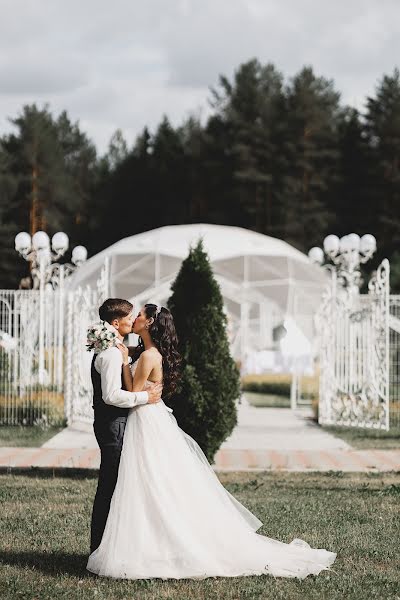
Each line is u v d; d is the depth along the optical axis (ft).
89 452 39.55
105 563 18.19
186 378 30.94
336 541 22.16
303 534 22.91
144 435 18.83
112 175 209.97
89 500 27.40
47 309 63.46
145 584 17.61
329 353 53.78
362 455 39.91
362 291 151.12
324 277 126.21
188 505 18.69
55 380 63.31
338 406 53.11
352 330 52.70
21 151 188.03
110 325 19.10
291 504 27.30
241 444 43.55
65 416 51.90
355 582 18.30
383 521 24.77
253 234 129.80
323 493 29.53
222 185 192.34
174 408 31.17
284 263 122.52
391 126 175.52
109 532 18.37
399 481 32.45
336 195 183.11
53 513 25.20
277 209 180.45
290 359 96.22
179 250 119.03
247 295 118.32
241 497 28.66
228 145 190.80
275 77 195.72
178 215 197.26
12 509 25.81
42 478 32.22
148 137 219.20
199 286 31.27
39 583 17.79
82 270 123.24
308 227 177.37
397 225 172.96
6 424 51.52
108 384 18.58
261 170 184.96
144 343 19.74
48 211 188.14
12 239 179.22
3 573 18.58
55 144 195.42
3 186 183.01
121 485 18.56
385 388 50.37
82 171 220.43
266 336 115.24
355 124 188.65
